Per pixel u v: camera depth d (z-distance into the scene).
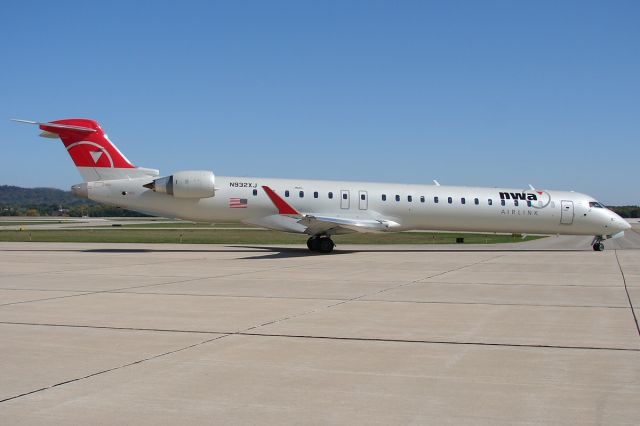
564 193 29.06
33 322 9.12
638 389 5.75
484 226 28.33
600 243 29.30
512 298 11.98
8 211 193.00
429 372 6.36
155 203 26.44
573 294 12.63
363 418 4.95
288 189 26.91
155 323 9.06
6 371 6.31
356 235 47.97
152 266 19.33
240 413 5.05
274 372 6.32
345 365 6.63
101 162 26.42
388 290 13.18
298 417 4.96
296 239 40.06
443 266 19.66
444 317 9.71
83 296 12.05
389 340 7.93
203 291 12.89
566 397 5.50
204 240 38.19
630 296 12.34
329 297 12.03
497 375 6.25
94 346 7.50
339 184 27.59
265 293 12.61
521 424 4.81
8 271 17.44
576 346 7.61
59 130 26.09
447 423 4.84
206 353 7.15
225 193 26.48
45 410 5.09
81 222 93.81
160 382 5.93
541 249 30.33
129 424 4.78
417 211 27.69
